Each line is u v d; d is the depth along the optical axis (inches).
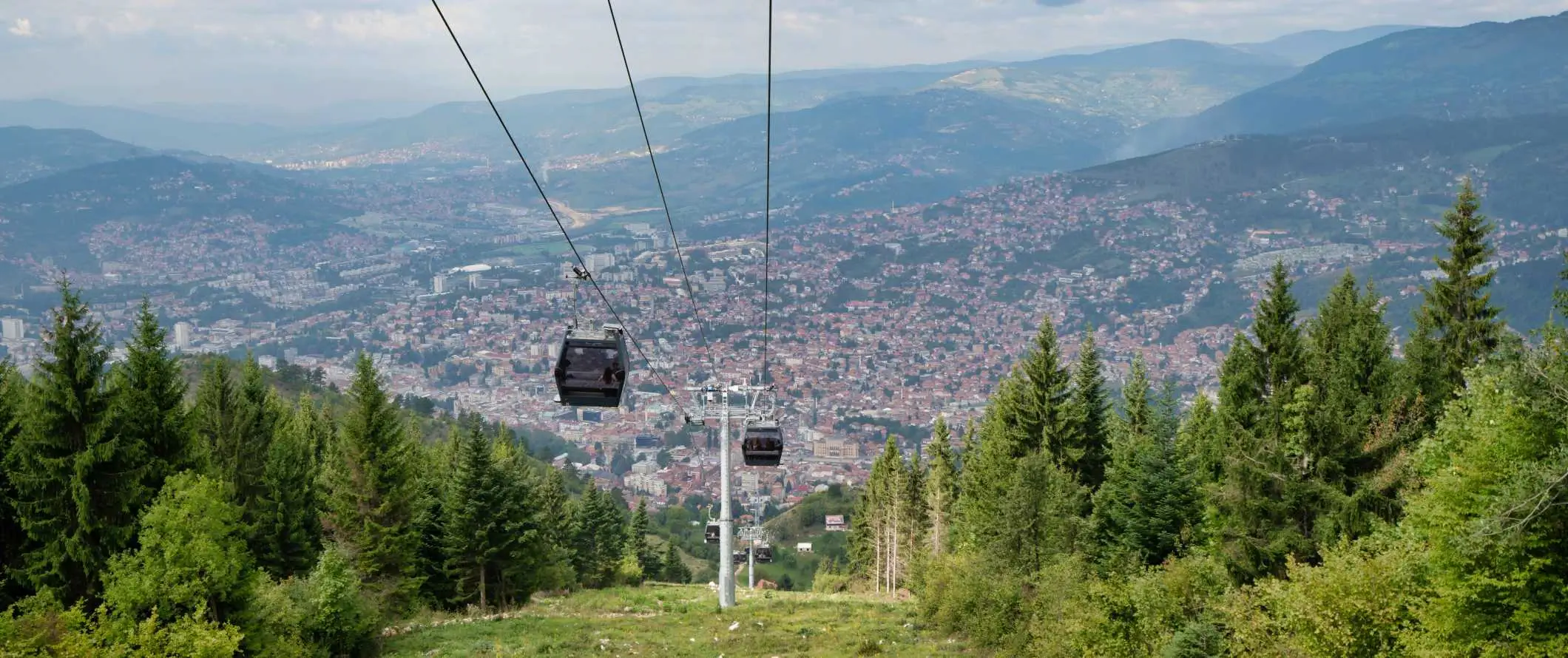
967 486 2449.6
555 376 1068.5
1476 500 848.3
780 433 2022.6
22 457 1332.4
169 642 1106.7
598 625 1772.9
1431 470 1059.3
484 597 2298.2
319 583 1513.3
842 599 2449.6
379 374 2112.5
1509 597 808.9
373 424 2080.5
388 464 2074.3
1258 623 1011.9
